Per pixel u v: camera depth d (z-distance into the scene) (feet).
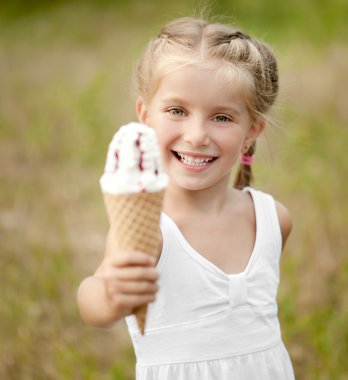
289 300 21.24
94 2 94.27
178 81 11.98
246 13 69.77
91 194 33.50
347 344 20.21
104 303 9.47
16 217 30.86
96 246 28.22
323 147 35.50
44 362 20.42
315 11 60.80
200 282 12.25
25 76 59.26
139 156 9.08
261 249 13.05
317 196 30.42
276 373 12.74
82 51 68.28
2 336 21.53
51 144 40.70
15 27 84.79
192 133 11.89
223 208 13.10
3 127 43.88
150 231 9.16
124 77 52.08
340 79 44.70
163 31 13.30
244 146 13.58
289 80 19.70
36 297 23.80
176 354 12.21
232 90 12.12
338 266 24.93
